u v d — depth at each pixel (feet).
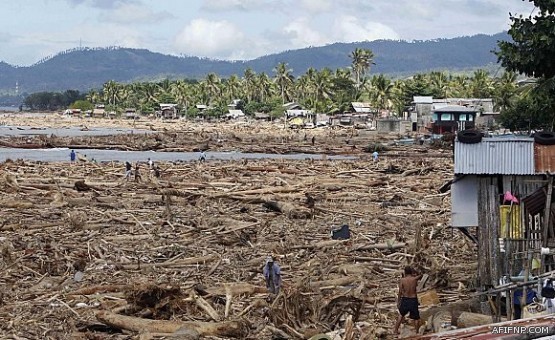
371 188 223.10
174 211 171.63
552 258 80.84
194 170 264.72
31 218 158.71
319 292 89.45
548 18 125.08
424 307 86.02
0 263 110.22
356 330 75.41
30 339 74.59
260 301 87.10
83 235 138.00
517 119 173.68
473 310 82.33
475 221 85.66
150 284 86.89
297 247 129.70
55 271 108.68
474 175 85.10
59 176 237.25
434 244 131.23
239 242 134.72
